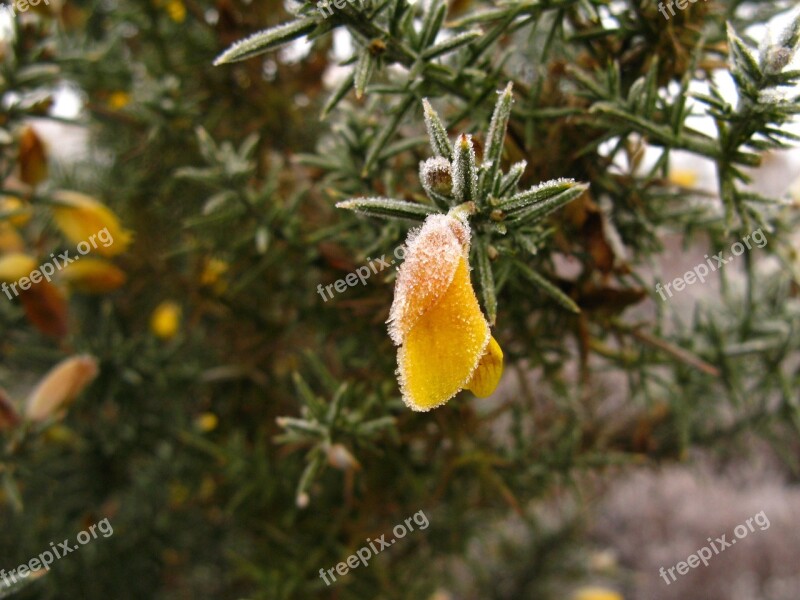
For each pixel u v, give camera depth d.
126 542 0.19
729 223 0.09
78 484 0.18
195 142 0.17
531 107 0.10
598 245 0.10
